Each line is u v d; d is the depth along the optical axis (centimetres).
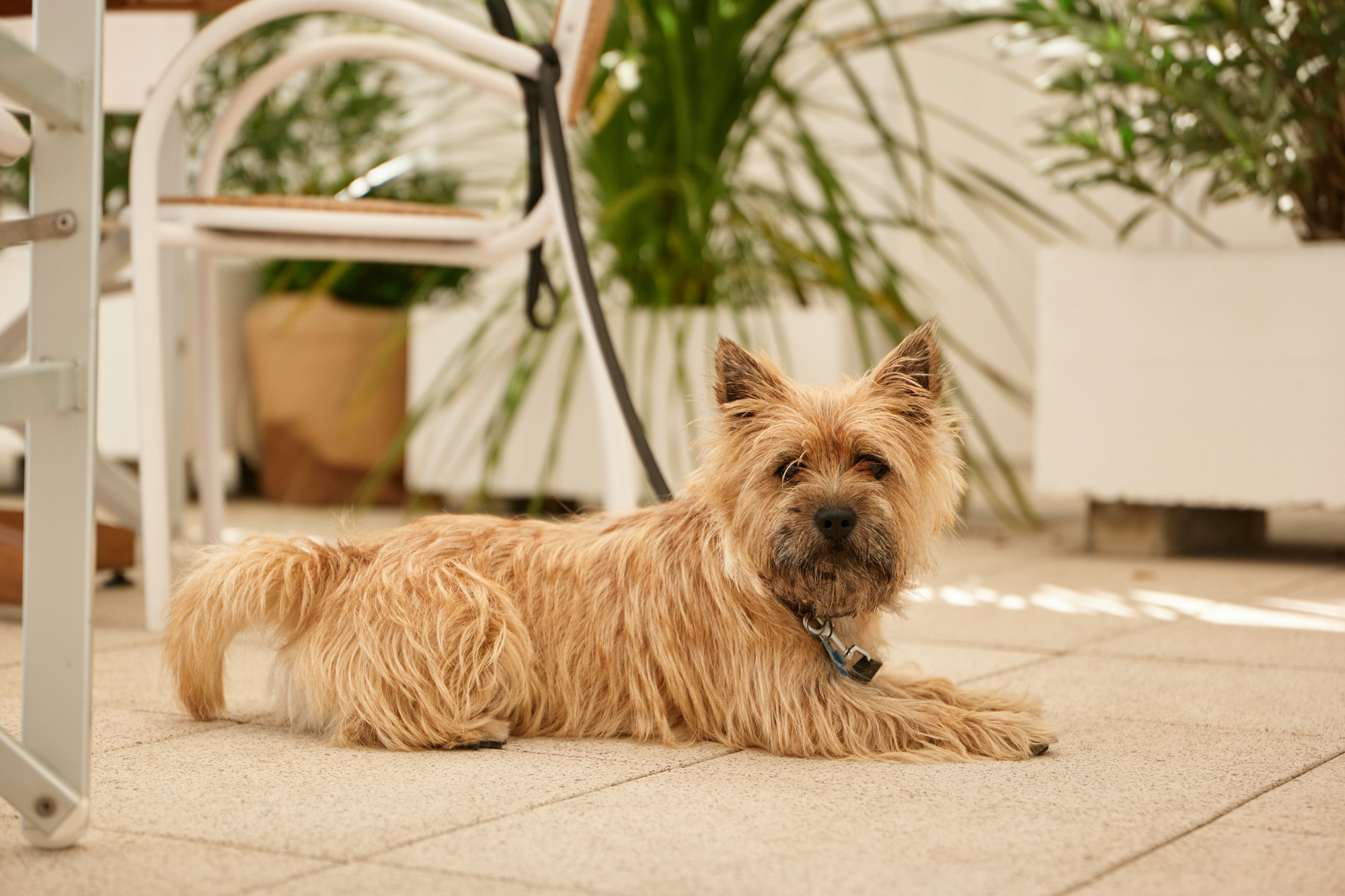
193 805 174
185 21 406
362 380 608
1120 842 158
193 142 611
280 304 616
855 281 488
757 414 227
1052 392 470
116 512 399
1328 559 461
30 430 157
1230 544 495
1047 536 526
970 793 182
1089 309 461
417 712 211
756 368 231
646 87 523
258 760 201
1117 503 471
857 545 213
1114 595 380
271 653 273
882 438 223
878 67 726
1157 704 243
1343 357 429
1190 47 437
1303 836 161
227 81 625
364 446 610
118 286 400
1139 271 454
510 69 313
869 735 210
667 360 516
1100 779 190
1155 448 455
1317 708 239
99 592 375
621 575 223
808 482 218
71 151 159
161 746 210
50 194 159
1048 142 455
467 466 559
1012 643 306
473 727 211
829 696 212
